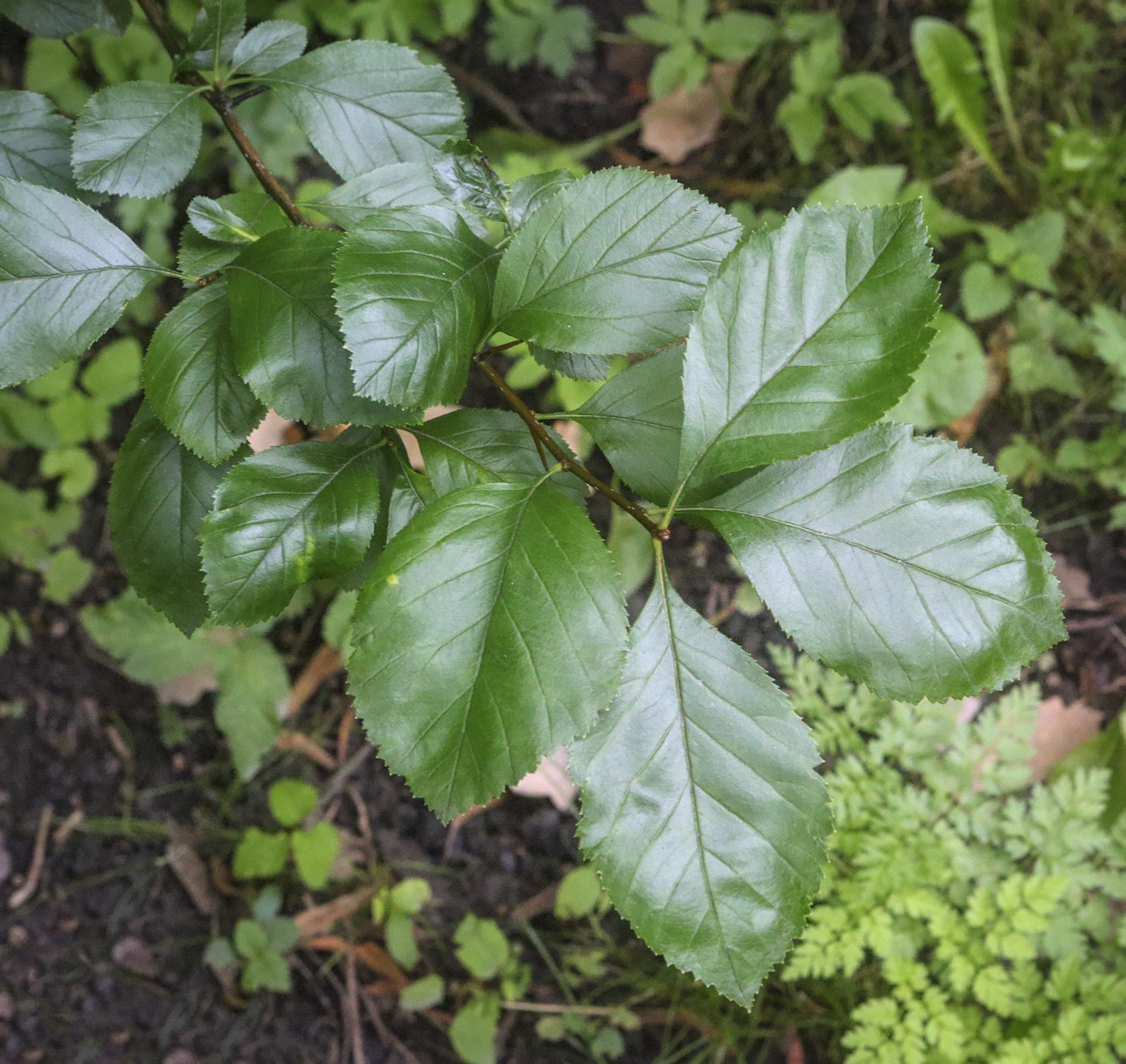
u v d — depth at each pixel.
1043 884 0.69
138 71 0.75
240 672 0.79
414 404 0.25
